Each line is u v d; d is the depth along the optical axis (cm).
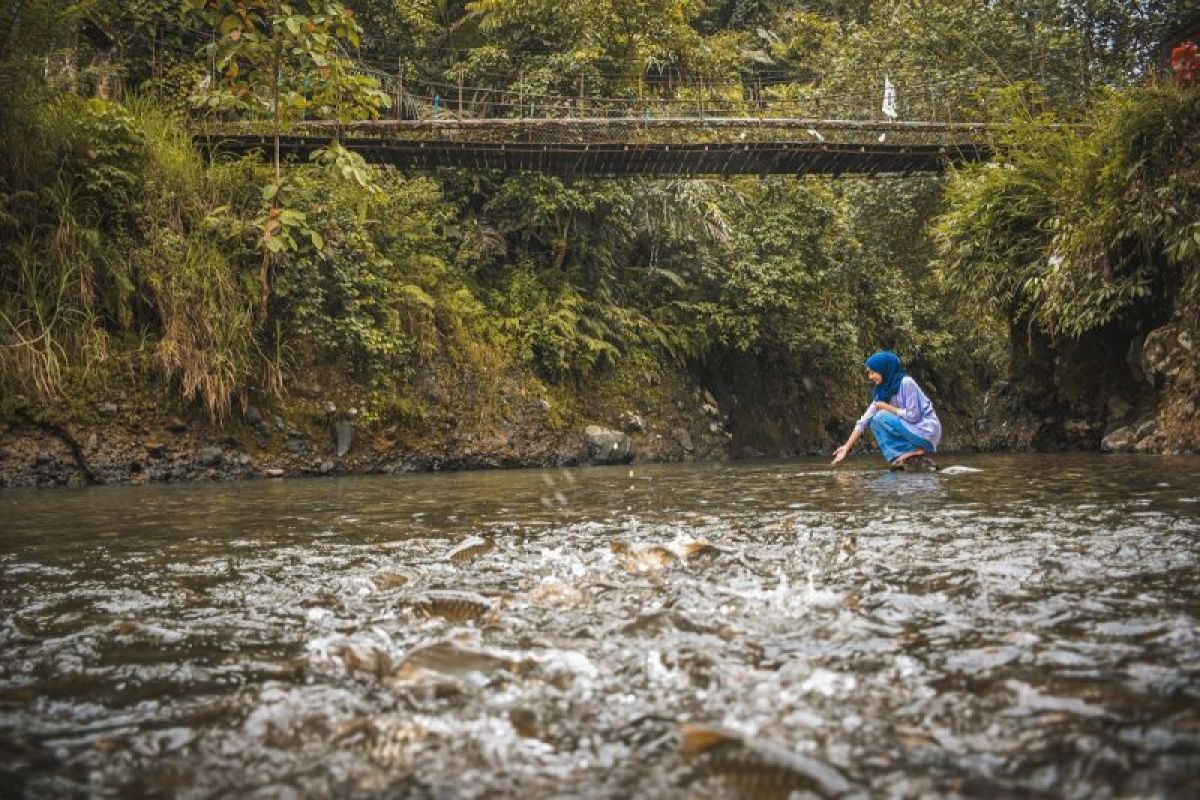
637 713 124
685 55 1945
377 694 136
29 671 153
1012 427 1151
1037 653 146
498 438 1238
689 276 1681
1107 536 277
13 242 841
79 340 854
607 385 1480
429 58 1744
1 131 833
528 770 105
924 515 355
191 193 982
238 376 965
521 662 147
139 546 324
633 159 1262
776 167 1318
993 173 983
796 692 130
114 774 108
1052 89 1490
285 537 348
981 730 114
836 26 2656
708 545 271
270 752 114
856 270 1730
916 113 1565
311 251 1061
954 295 1130
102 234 902
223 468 925
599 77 1562
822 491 512
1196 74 795
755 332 1602
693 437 1539
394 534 352
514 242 1525
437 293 1282
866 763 104
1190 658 142
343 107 861
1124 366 968
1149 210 785
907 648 153
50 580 247
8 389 803
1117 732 111
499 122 1250
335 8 814
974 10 1570
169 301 916
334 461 1040
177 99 1145
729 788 98
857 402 1950
